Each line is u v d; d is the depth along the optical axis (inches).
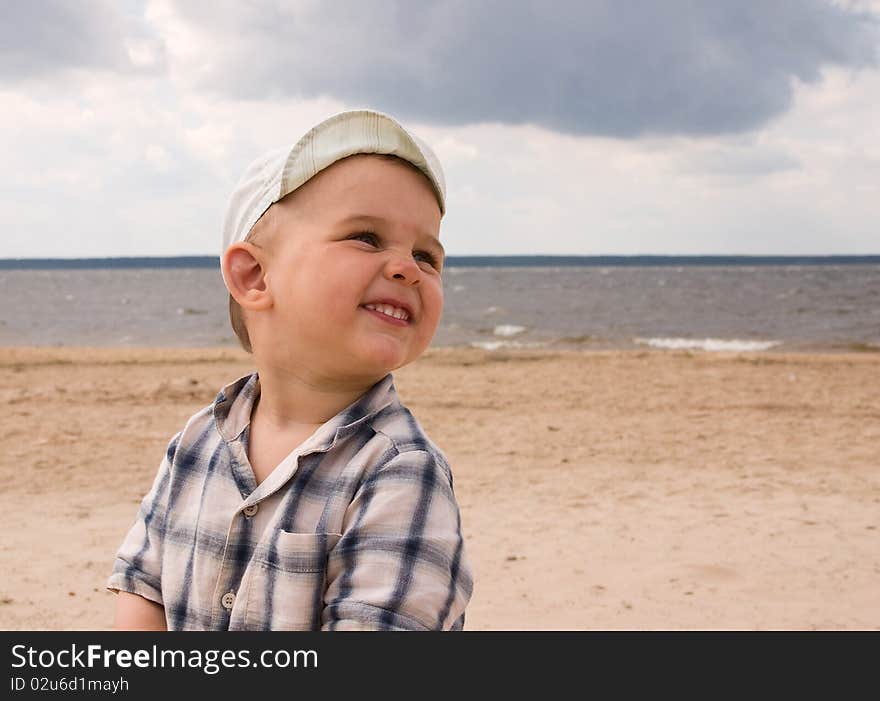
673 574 177.3
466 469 281.0
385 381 50.6
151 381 477.7
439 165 50.1
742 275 5172.2
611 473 275.0
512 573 178.1
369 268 45.9
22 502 235.9
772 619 151.7
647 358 616.7
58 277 6131.9
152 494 55.1
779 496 244.5
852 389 462.6
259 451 51.0
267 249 48.6
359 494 46.4
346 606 44.1
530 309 1902.1
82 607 153.8
